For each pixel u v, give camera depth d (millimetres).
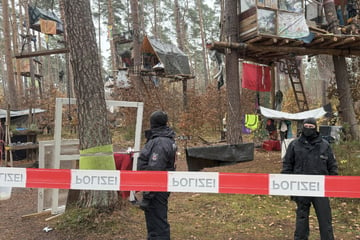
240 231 4496
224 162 8438
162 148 3240
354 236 4254
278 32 8844
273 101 12781
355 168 6285
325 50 10336
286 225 4703
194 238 4234
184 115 14500
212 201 5883
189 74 16828
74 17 4527
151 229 3396
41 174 3740
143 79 16672
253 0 8797
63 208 5457
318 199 3564
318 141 3637
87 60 4562
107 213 4613
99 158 4555
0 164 10336
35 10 13078
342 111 10812
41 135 17672
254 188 3541
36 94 21359
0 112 13508
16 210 5898
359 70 12562
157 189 3320
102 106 4684
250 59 11859
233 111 9602
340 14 11656
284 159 3842
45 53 9266
